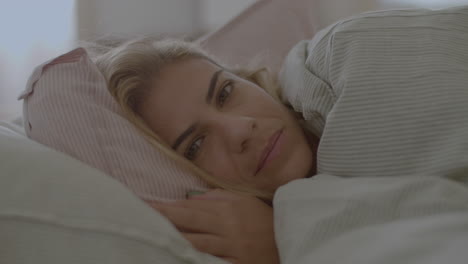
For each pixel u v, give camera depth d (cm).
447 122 59
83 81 70
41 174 54
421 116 61
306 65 80
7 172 54
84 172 55
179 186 67
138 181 64
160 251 48
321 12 150
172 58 80
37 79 70
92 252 48
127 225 49
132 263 47
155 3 160
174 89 76
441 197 48
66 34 159
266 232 61
